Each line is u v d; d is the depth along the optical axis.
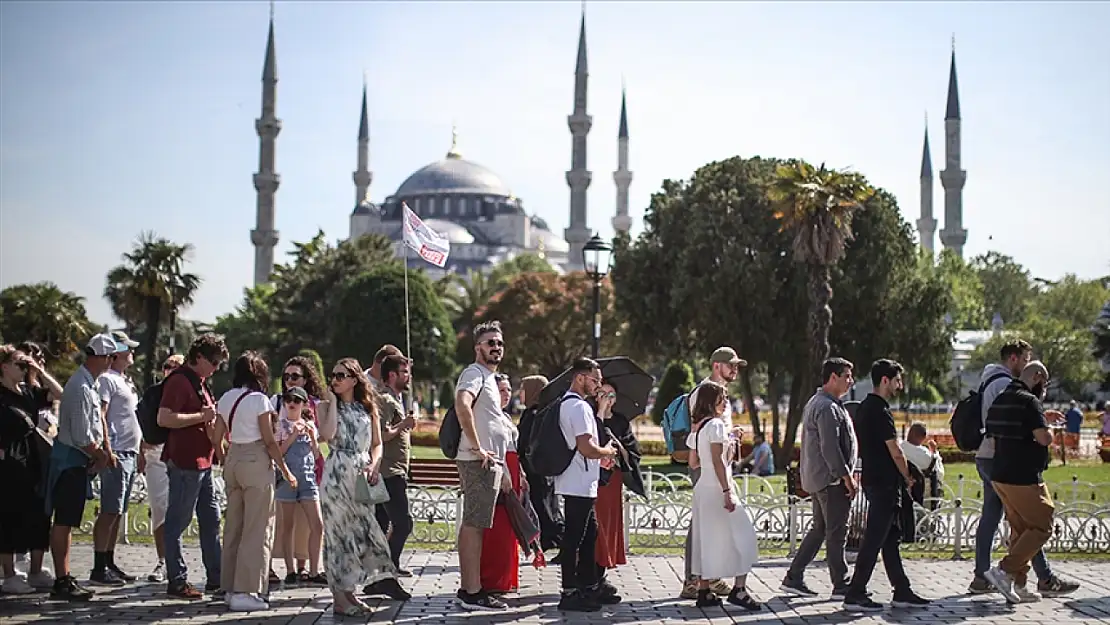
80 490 11.47
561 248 193.50
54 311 55.62
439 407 78.81
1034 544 11.58
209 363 11.64
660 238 45.19
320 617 10.77
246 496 11.08
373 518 11.01
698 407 11.50
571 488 11.20
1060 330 78.88
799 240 35.41
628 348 50.66
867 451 11.35
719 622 10.71
